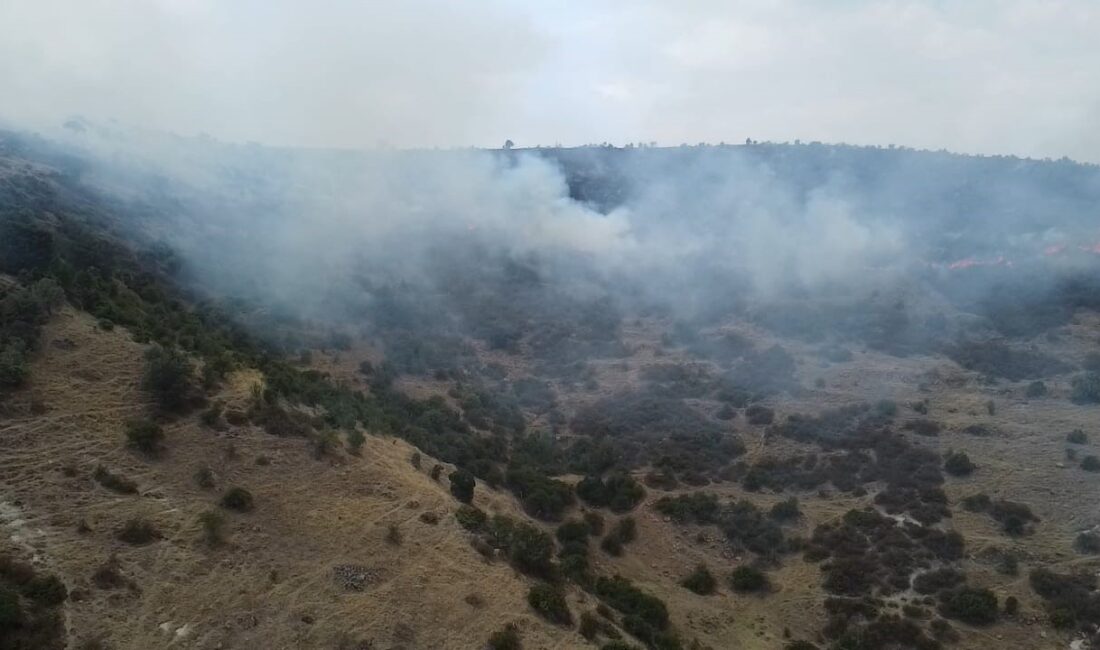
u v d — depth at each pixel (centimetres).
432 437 5166
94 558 2700
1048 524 4431
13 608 2298
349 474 3697
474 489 4278
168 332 4425
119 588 2606
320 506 3384
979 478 4966
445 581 3094
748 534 4769
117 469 3194
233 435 3650
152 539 2875
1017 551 4234
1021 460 5094
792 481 5353
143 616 2536
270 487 3406
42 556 2642
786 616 4066
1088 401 5841
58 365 3681
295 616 2706
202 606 2645
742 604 4197
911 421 5816
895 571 4225
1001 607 3869
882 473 5216
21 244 4653
